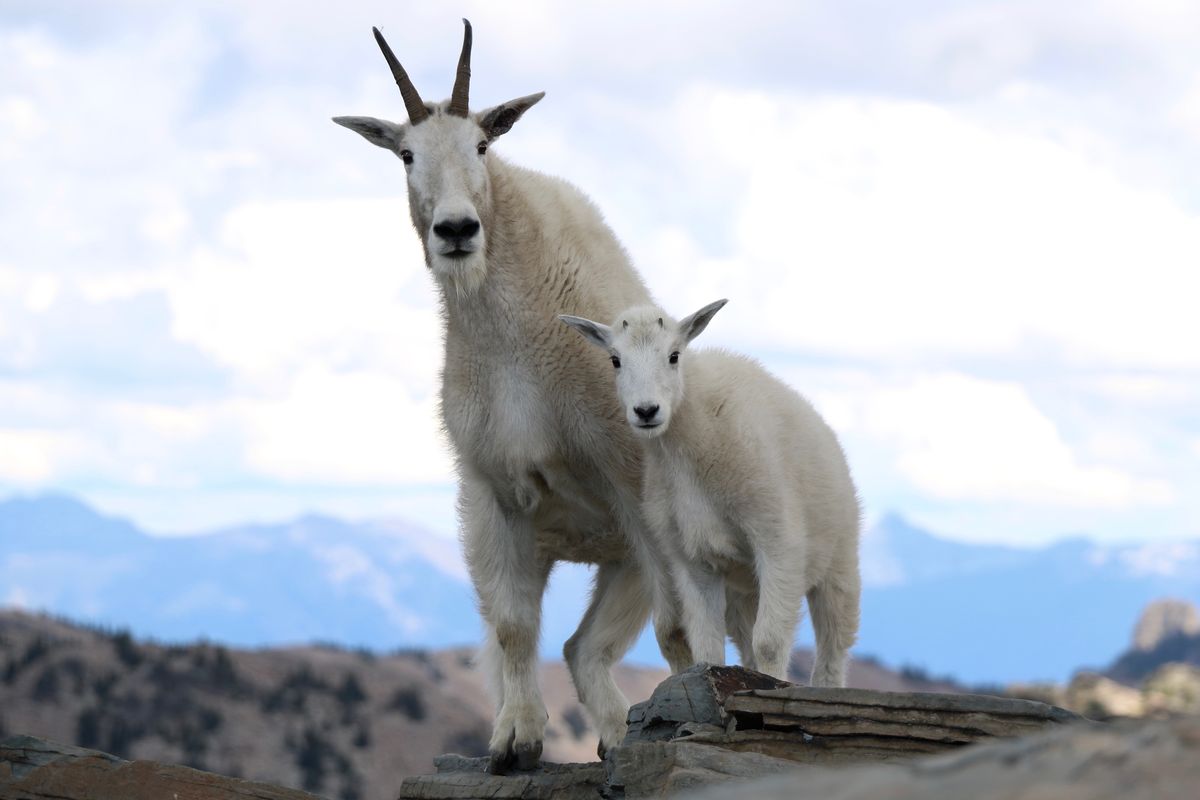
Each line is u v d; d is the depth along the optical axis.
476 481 11.98
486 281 11.50
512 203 11.78
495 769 11.47
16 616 48.34
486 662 12.86
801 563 11.33
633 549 12.08
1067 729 5.39
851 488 12.55
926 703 8.70
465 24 12.20
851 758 8.72
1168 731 5.02
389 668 48.94
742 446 11.17
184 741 39.47
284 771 38.81
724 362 12.14
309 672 45.69
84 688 41.59
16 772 10.69
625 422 11.60
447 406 11.89
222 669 44.59
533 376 11.58
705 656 11.42
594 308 11.88
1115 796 4.65
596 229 12.39
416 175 11.70
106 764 10.45
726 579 12.12
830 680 12.43
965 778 5.06
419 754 41.34
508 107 12.16
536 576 12.20
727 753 8.74
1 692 40.41
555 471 11.81
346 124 12.30
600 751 12.17
